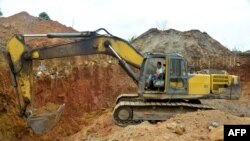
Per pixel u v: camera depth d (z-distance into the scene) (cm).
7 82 1595
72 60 2070
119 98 1602
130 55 1479
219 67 2844
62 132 1755
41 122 1298
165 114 1465
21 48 1321
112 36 1459
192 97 1485
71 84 2002
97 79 2150
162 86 1468
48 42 2112
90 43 1438
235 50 3120
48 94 1883
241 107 2119
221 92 1517
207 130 1180
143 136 1123
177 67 1467
